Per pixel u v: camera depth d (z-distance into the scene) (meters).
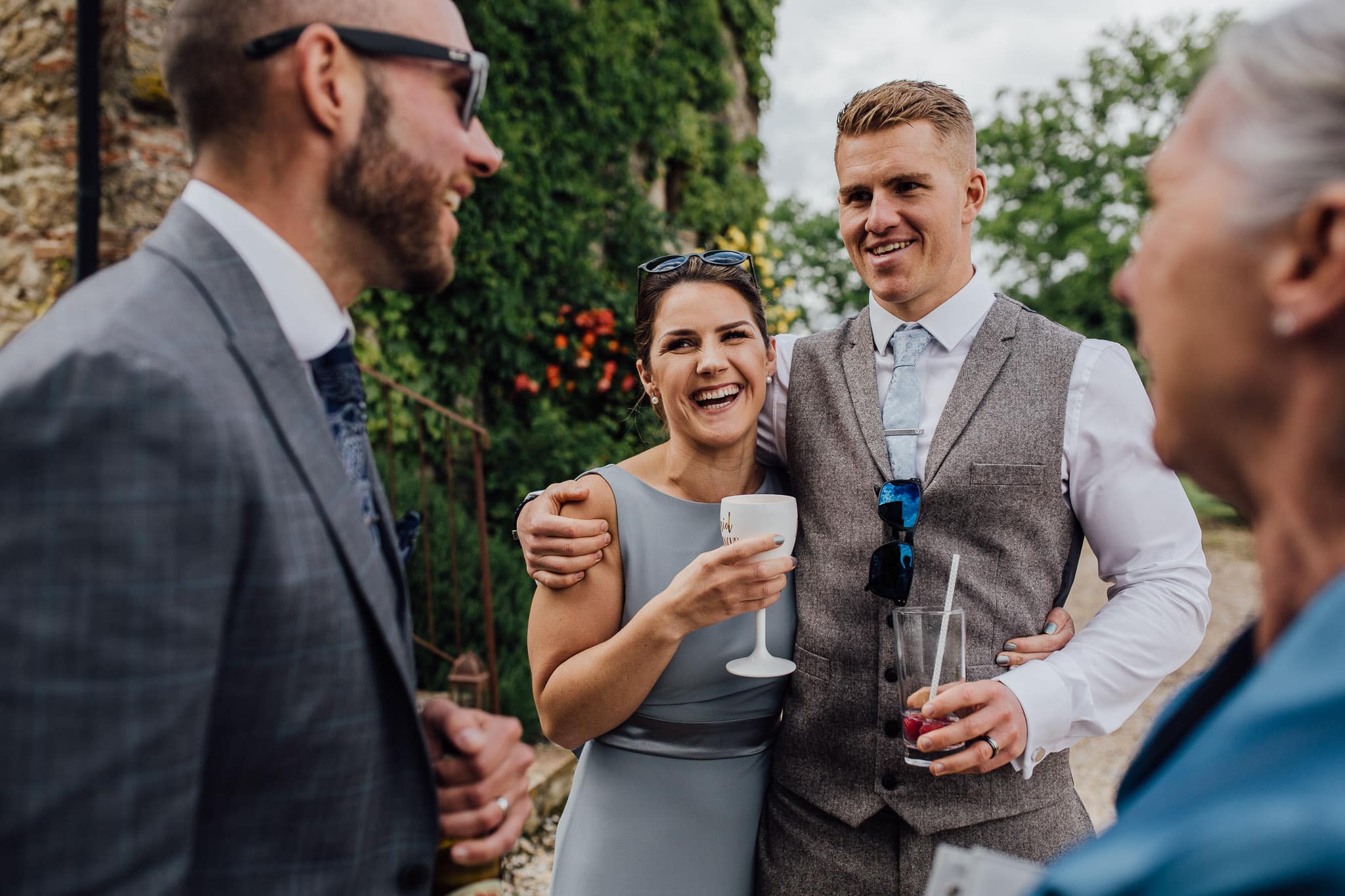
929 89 1.67
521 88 6.60
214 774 0.76
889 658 1.55
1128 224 22.31
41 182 4.43
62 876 0.62
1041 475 1.58
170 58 0.87
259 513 0.75
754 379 1.58
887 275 1.68
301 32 0.83
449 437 4.36
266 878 0.78
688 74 8.49
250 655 0.75
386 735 0.86
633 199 7.64
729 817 1.60
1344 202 0.43
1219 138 0.50
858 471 1.67
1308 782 0.35
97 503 0.64
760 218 9.40
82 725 0.63
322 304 0.91
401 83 0.87
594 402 6.95
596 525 1.55
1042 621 1.60
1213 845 0.36
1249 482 0.53
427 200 0.91
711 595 1.34
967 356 1.68
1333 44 0.46
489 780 0.95
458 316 6.10
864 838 1.54
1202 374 0.52
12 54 4.48
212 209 0.86
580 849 1.59
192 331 0.76
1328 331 0.46
